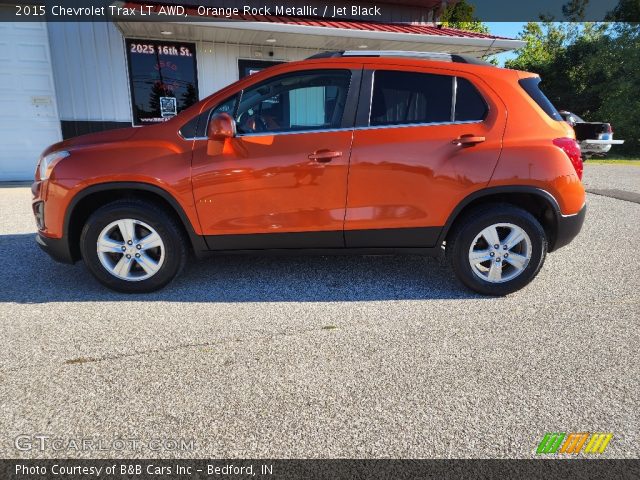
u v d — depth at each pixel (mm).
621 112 19359
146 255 3465
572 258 4547
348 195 3330
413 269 4145
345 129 3312
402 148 3275
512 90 3334
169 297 3496
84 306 3322
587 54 21422
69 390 2322
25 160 8391
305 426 2074
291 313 3227
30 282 3779
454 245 3447
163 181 3264
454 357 2650
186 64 8680
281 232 3414
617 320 3139
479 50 9508
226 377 2439
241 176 3293
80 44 8078
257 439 1994
